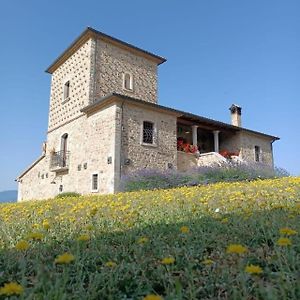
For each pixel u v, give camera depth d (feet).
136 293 6.33
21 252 8.77
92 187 51.52
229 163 48.24
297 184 24.86
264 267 7.09
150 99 66.18
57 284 5.62
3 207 29.35
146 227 11.98
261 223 10.14
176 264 7.64
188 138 69.10
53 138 66.64
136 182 42.96
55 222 13.84
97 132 52.90
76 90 60.95
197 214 13.96
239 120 81.97
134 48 64.03
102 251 8.80
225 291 6.17
